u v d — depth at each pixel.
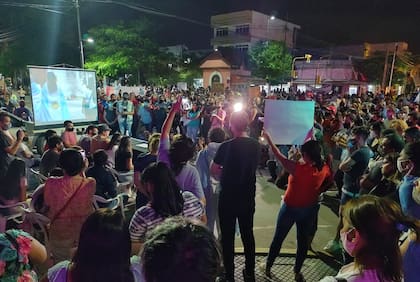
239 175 3.52
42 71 9.16
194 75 40.72
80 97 10.20
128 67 30.50
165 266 1.08
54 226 3.02
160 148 3.49
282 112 3.75
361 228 1.54
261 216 5.97
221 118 8.66
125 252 1.40
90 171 4.38
